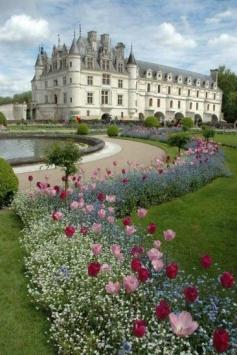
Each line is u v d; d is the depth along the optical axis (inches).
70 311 151.7
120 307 144.5
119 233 233.1
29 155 816.9
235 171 546.3
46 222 255.9
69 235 183.9
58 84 2630.4
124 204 321.4
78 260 193.9
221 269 209.6
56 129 1716.3
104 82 2623.0
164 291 151.6
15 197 326.3
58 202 297.6
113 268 183.0
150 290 155.9
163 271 172.6
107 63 2632.9
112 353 128.6
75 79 2461.9
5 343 144.8
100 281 164.9
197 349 126.4
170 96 3174.2
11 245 245.9
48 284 173.6
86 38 2615.7
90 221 258.5
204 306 144.3
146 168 464.4
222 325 133.6
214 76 3666.3
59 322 147.4
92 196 311.0
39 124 2034.9
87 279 166.2
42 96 2856.8
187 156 555.5
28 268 201.0
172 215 315.3
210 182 458.3
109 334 137.2
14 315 163.6
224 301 149.1
